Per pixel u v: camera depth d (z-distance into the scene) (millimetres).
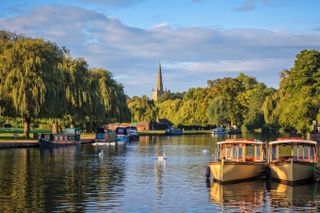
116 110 129000
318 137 90688
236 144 47281
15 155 67000
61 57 93062
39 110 81438
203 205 32750
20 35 87188
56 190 37781
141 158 65188
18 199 34062
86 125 122875
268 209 31609
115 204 32906
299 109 93000
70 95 100812
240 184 41625
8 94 80188
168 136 148500
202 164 57562
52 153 71938
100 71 130125
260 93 176875
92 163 57656
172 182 42594
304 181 42125
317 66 105250
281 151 68188
